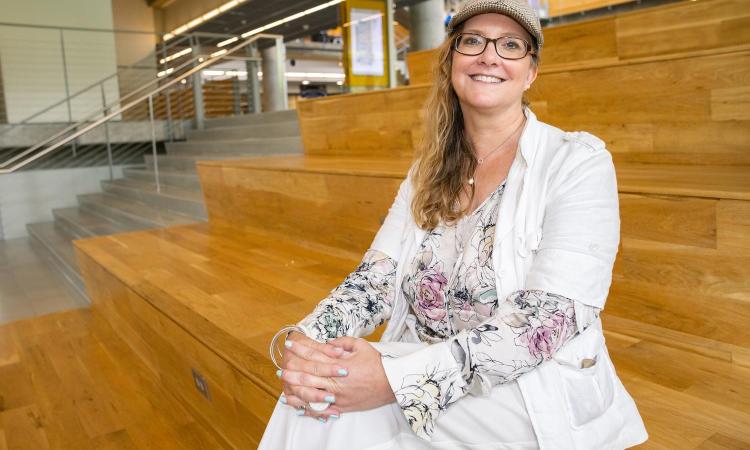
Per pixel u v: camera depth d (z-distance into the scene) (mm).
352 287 1192
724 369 1516
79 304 4016
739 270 1497
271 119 6957
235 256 3055
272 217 3398
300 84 23062
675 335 1646
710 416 1318
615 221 952
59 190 8117
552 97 2623
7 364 2807
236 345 1896
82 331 3227
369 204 2656
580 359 934
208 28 13844
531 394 893
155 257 3146
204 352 1969
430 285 1104
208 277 2705
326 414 946
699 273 1572
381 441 960
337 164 3197
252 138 6816
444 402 883
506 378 881
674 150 2266
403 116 3459
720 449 1203
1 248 6633
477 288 1030
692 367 1535
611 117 2438
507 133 1114
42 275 5074
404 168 2725
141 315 2582
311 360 948
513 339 874
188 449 1970
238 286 2537
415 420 879
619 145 2436
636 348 1656
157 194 5949
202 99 8695
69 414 2262
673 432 1264
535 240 976
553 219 956
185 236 3656
